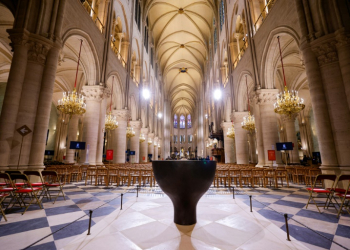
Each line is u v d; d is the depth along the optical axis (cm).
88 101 1145
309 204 471
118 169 765
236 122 1567
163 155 4022
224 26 1945
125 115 1549
